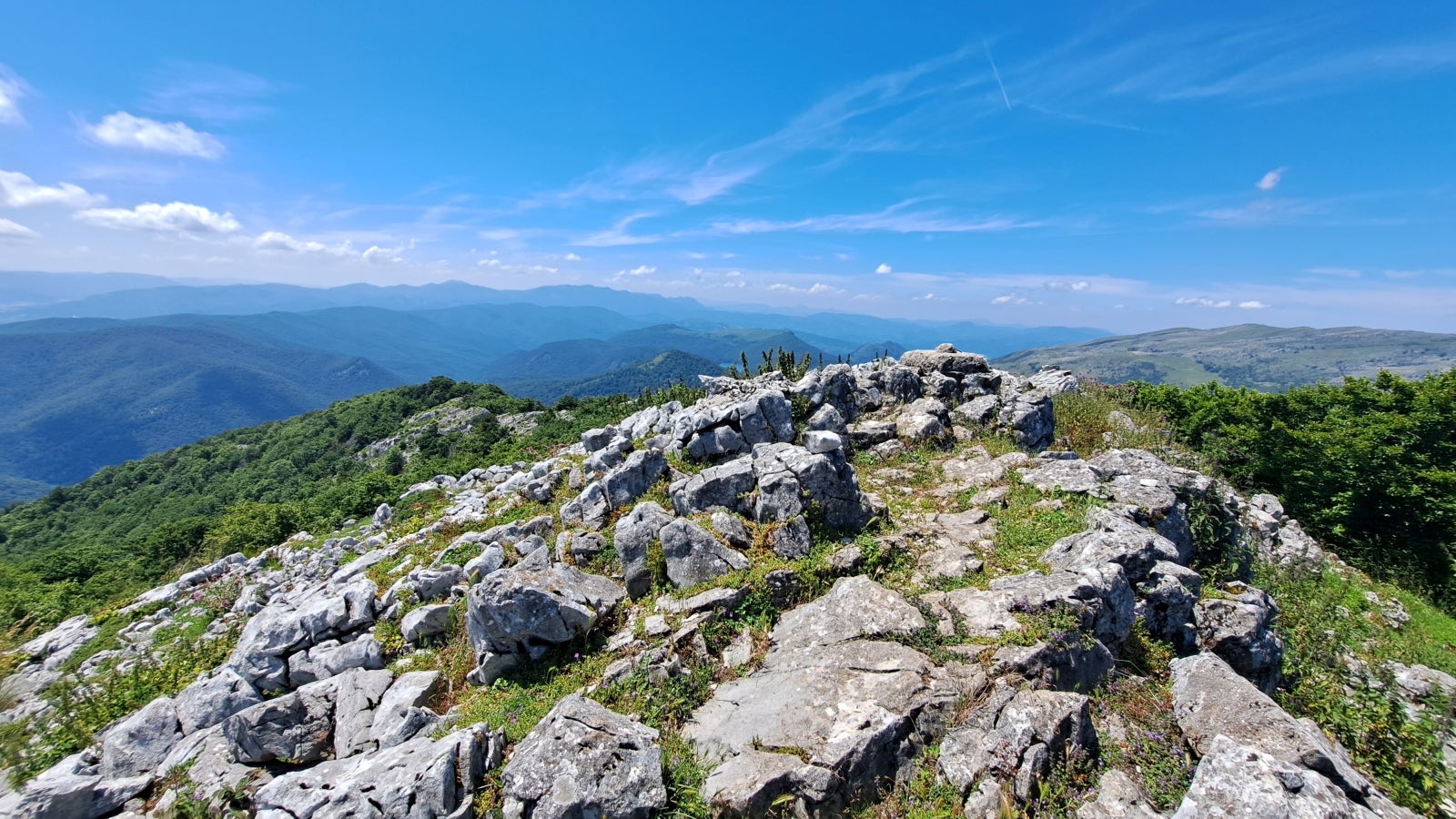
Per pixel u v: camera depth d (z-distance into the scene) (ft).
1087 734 26.25
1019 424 65.16
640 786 23.67
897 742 26.16
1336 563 67.62
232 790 30.45
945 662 29.66
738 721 28.30
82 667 56.44
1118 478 48.26
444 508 81.35
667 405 74.43
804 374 81.66
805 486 43.24
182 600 71.77
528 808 24.11
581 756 24.34
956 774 24.84
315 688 34.47
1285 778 21.06
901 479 56.13
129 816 30.01
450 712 32.91
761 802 23.95
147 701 43.91
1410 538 73.82
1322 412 88.89
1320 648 38.37
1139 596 35.35
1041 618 31.19
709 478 46.06
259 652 40.16
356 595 44.70
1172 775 25.71
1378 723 30.89
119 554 123.44
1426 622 58.80
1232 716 26.20
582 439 74.59
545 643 35.29
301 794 26.48
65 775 31.55
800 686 29.22
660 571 39.68
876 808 24.48
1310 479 79.51
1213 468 76.13
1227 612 35.42
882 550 40.32
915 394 72.74
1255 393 92.07
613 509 50.75
